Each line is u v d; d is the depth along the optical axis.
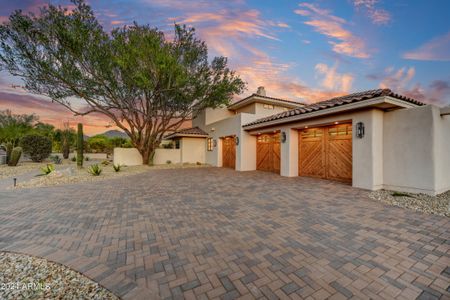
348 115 7.91
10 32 10.69
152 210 5.22
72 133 30.94
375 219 4.36
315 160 10.11
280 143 11.88
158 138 18.30
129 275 2.51
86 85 13.18
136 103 16.27
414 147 6.62
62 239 3.56
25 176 11.58
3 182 9.63
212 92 15.18
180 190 7.67
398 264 2.68
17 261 2.86
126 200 6.24
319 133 9.88
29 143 19.39
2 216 4.78
